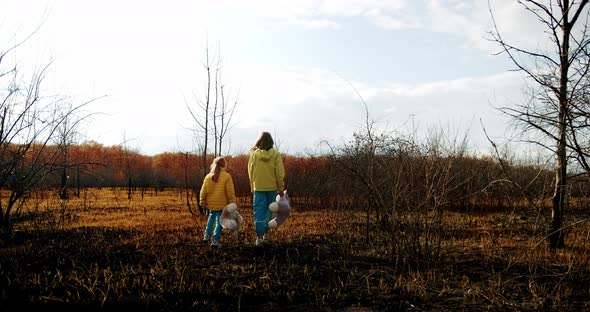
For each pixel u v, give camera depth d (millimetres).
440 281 6113
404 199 7207
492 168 10562
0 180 8109
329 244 8516
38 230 9406
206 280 5859
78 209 14766
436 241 7848
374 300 5371
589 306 5148
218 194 7922
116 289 5305
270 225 7746
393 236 7273
